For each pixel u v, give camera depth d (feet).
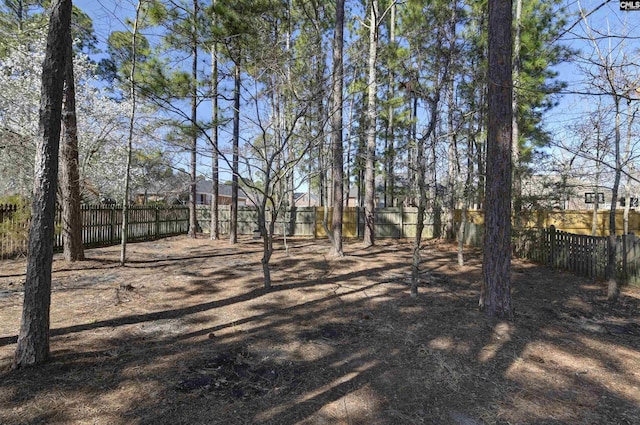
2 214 27.53
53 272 23.48
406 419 8.27
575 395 9.47
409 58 26.86
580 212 50.29
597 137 22.41
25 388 9.08
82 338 12.60
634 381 10.30
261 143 23.53
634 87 14.90
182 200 67.46
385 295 19.47
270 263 29.37
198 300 18.07
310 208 59.47
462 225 30.09
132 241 44.78
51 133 10.19
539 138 34.60
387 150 50.98
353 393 9.41
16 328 13.26
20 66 32.91
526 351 12.27
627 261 22.98
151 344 12.36
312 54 23.20
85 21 24.23
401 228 56.54
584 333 14.20
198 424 7.90
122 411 8.30
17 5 30.53
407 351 12.14
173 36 25.90
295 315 15.90
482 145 35.22
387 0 47.21
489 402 9.07
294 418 8.23
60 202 26.78
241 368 10.77
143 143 28.48
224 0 24.59
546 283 23.47
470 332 13.93
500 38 15.42
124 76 25.55
